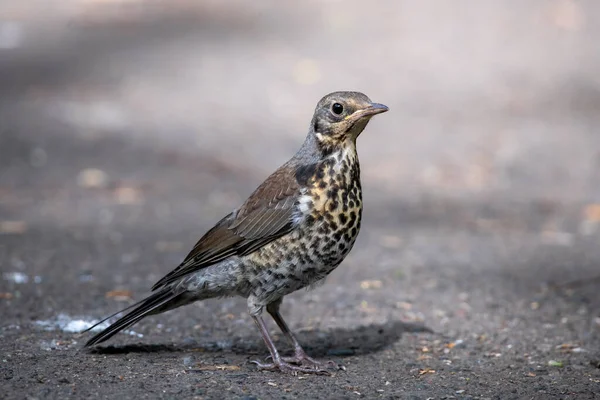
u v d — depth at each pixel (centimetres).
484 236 1506
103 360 839
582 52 2744
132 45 3145
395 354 926
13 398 715
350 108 807
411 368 869
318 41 3086
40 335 929
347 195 805
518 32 2995
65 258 1296
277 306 869
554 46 2827
